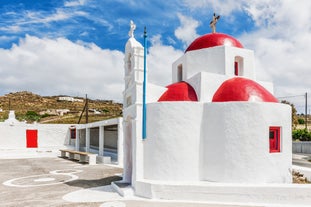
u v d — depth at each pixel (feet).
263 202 27.94
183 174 31.76
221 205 27.17
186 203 27.84
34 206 27.91
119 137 63.82
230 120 31.58
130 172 38.75
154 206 26.81
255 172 30.81
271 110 32.32
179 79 44.37
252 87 34.17
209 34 42.63
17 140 101.30
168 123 32.32
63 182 41.63
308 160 85.30
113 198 30.60
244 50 40.06
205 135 32.65
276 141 33.12
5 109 237.66
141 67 35.22
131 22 39.29
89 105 296.51
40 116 197.57
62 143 108.37
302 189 27.58
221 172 31.30
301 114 254.27
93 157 65.51
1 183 41.63
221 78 36.14
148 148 33.12
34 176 48.08
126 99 40.01
